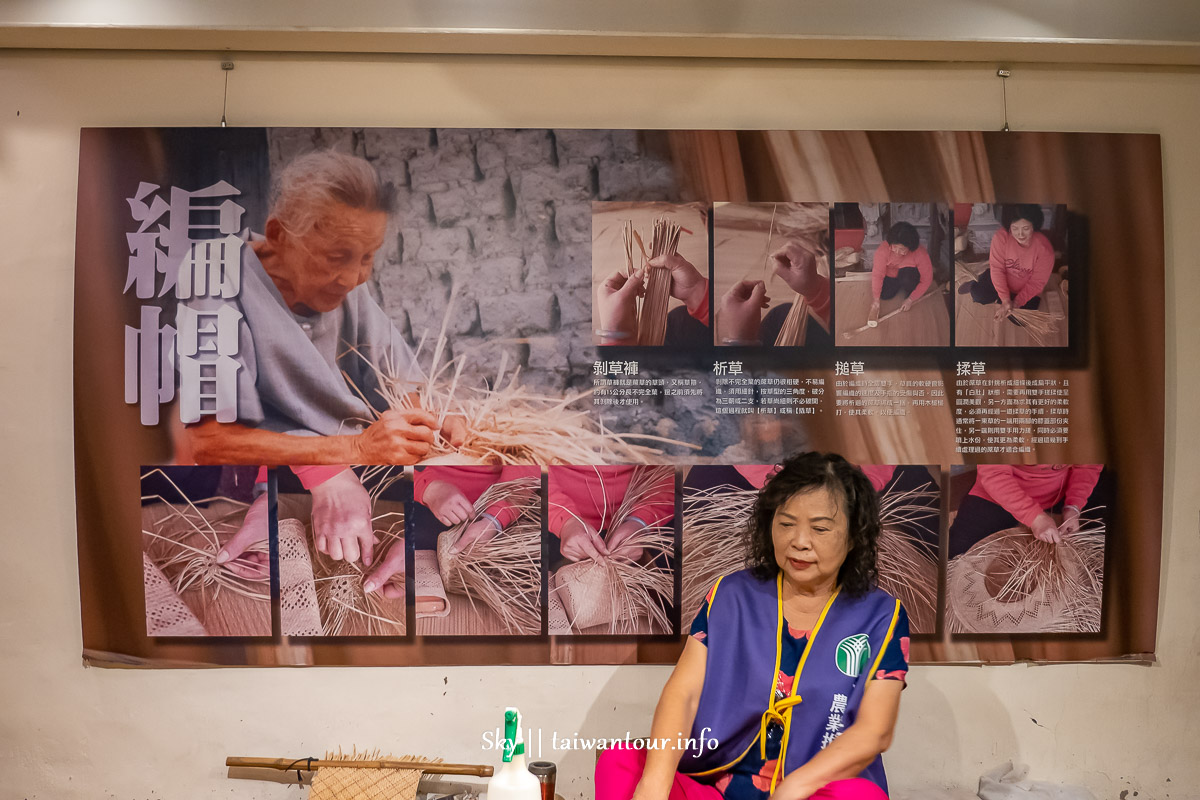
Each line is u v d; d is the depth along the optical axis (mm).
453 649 2051
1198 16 1989
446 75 2062
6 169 2045
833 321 2059
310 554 2029
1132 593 2096
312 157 2025
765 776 1585
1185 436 2127
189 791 2064
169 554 2025
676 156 2055
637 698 2072
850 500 1646
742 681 1633
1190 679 2109
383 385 2035
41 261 2053
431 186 2043
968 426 2076
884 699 1557
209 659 2039
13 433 2055
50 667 2059
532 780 1493
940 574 2076
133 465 2020
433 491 2035
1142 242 2084
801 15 1945
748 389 2057
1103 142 2084
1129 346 2084
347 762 1947
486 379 2041
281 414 2027
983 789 2064
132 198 2012
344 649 2045
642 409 2051
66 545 2061
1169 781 2111
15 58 2041
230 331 2018
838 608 1657
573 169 2051
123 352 2016
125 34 1936
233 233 2021
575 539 2045
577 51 2027
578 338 2045
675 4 1933
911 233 2064
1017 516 2076
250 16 1912
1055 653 2096
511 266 2047
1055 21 1978
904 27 1955
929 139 2072
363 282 2037
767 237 2055
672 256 2047
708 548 2055
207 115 2057
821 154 2066
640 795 1483
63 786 2061
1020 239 2072
